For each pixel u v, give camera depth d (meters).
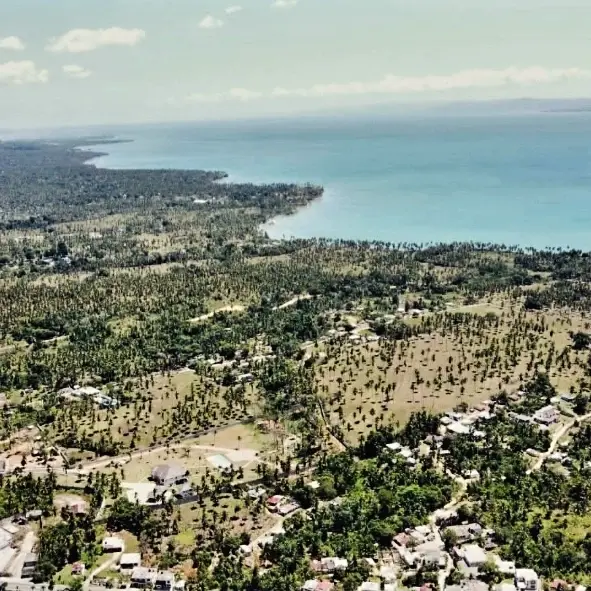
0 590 188.25
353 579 188.88
